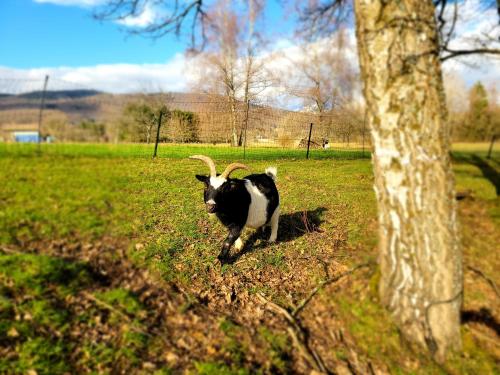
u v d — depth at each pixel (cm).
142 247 483
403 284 340
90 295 370
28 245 436
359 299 387
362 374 319
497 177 492
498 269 399
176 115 1106
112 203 591
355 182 864
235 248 538
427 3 303
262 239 586
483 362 318
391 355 332
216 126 1227
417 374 314
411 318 337
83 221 514
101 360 299
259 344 341
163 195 690
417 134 306
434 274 321
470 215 461
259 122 1259
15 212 494
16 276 367
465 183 506
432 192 311
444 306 323
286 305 419
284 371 311
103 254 450
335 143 1020
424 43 300
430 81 302
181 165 926
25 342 302
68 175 637
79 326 329
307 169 963
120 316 349
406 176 315
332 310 392
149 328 343
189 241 532
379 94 314
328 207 712
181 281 439
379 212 348
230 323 365
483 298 376
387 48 304
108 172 695
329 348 345
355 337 354
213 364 303
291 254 535
